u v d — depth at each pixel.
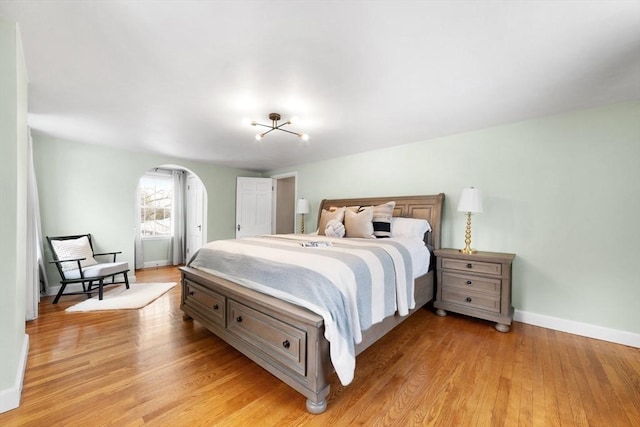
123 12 1.34
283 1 1.27
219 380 1.78
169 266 5.82
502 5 1.28
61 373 1.83
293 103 2.44
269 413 1.49
